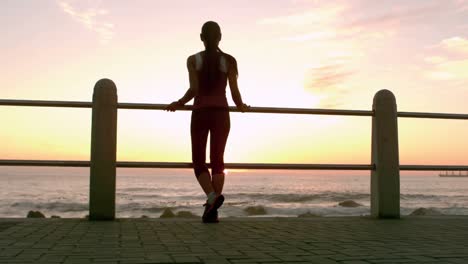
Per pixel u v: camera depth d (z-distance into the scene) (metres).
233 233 3.98
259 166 4.89
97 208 4.71
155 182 112.88
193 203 45.53
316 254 3.08
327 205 43.47
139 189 75.56
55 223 4.47
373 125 5.41
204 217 4.64
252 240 3.63
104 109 4.77
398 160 5.34
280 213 33.41
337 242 3.57
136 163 4.80
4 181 113.06
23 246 3.28
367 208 37.12
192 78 4.69
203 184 4.71
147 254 3.02
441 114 5.47
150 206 40.88
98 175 4.73
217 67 4.75
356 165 5.29
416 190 88.38
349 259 2.93
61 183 101.56
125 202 45.91
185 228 4.25
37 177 147.25
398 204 5.28
